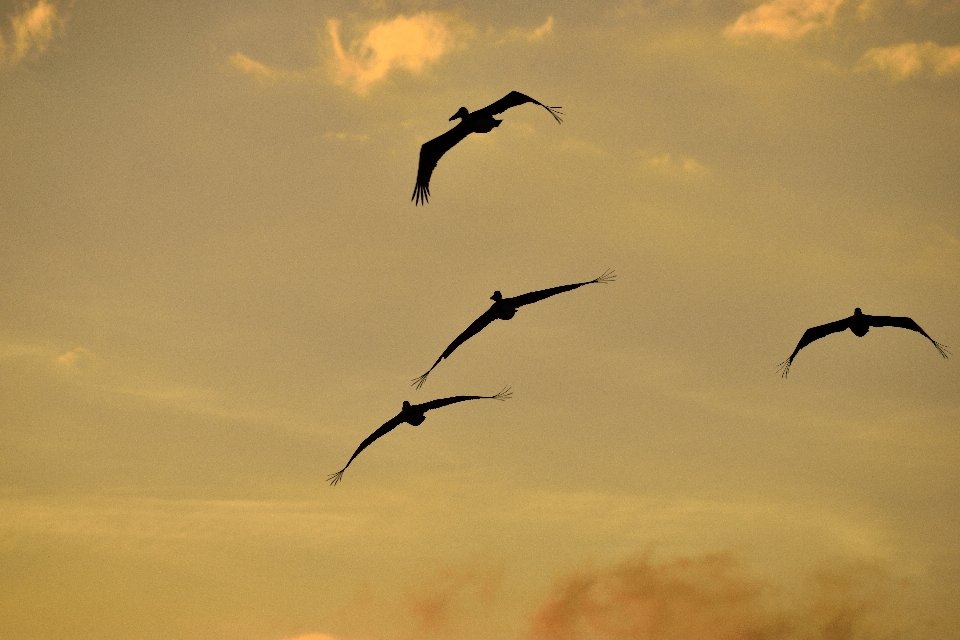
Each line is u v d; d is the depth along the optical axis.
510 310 30.59
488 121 28.39
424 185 28.47
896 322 34.72
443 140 28.55
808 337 35.88
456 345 30.86
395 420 31.56
